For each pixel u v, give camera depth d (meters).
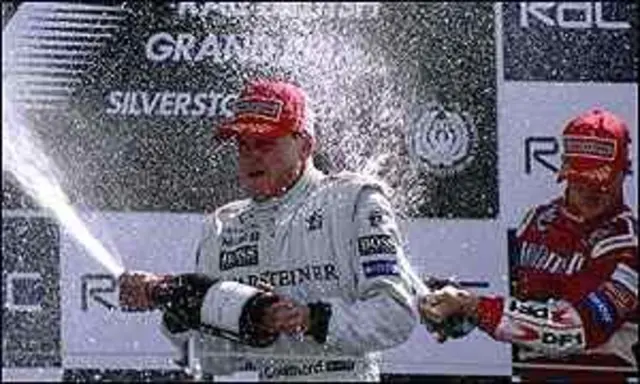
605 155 10.60
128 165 12.10
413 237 12.11
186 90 12.27
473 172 12.22
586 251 10.54
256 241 9.62
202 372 9.57
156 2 12.36
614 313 10.11
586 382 10.19
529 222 10.84
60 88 12.30
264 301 9.16
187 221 11.98
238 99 9.86
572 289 10.49
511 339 9.88
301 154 9.68
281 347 9.42
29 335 11.34
